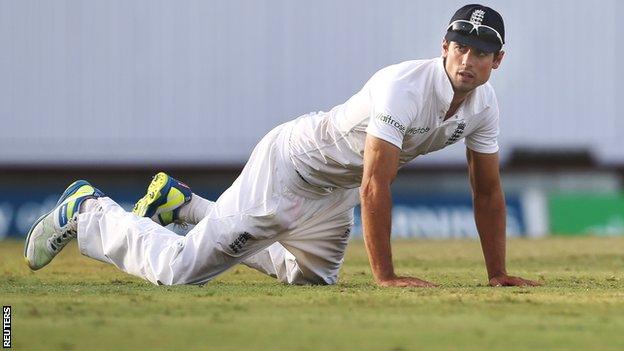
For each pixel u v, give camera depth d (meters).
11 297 15.27
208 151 53.56
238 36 53.28
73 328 12.12
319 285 18.48
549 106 53.84
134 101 53.28
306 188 17.72
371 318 12.93
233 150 53.56
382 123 16.06
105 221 18.31
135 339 11.41
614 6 53.72
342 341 11.34
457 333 11.87
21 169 53.16
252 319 12.84
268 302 14.48
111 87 53.31
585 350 10.97
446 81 16.22
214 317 13.00
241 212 17.70
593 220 45.78
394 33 53.16
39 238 18.75
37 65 53.06
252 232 17.78
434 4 53.00
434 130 16.70
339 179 17.64
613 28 53.81
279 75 53.28
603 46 53.84
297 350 10.80
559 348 11.06
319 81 53.31
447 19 53.00
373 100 16.38
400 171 52.59
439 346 11.08
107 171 53.56
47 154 53.22
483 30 15.93
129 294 15.72
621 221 45.78
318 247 18.28
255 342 11.25
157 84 53.34
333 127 17.08
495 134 17.50
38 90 53.09
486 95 17.02
